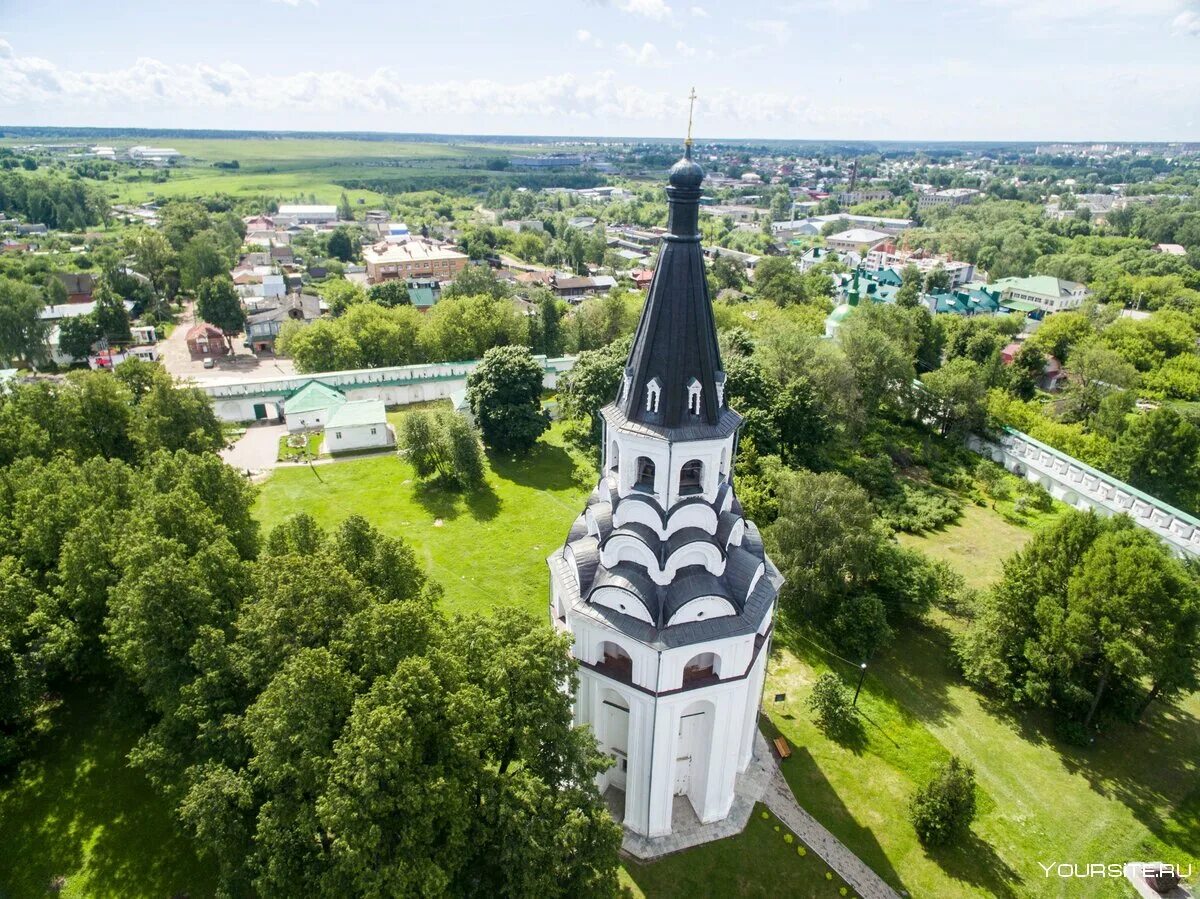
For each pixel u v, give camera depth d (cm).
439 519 7475
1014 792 4378
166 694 3628
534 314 13575
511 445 8981
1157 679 4547
